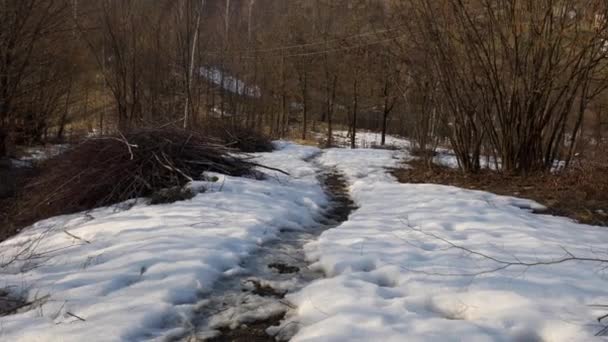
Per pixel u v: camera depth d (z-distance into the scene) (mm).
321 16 33031
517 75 9930
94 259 4590
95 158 7699
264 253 5129
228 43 31594
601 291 3584
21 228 7172
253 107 31828
